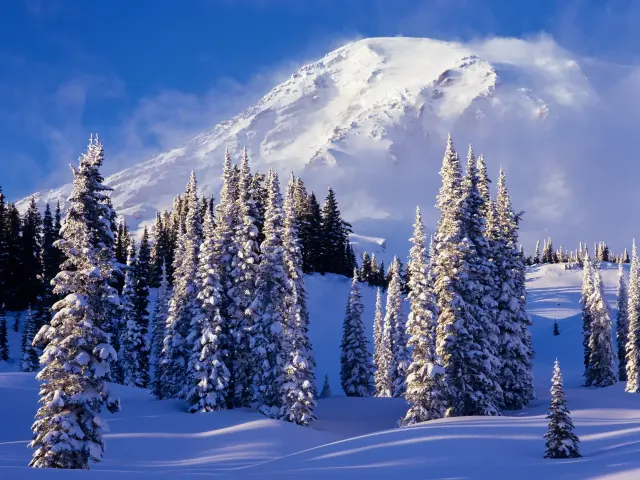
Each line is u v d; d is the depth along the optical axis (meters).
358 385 67.12
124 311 68.56
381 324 77.56
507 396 46.06
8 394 46.75
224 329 50.00
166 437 37.91
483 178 50.38
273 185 52.34
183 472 23.66
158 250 107.50
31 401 45.84
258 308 48.62
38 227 97.69
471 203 45.03
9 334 83.62
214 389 47.59
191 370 48.75
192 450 35.28
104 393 26.12
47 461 24.48
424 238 44.44
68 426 24.72
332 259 115.00
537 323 150.62
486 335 43.72
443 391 42.56
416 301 43.59
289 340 45.91
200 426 41.28
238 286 49.97
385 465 23.58
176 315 58.06
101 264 26.66
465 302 42.88
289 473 22.45
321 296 104.62
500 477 19.44
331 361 88.38
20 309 91.19
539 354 128.62
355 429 46.88
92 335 26.06
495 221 49.94
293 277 52.28
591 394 52.38
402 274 120.81
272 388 45.59
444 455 25.08
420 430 31.48
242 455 34.41
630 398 45.97
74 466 24.88
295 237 53.47
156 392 58.41
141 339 69.19
